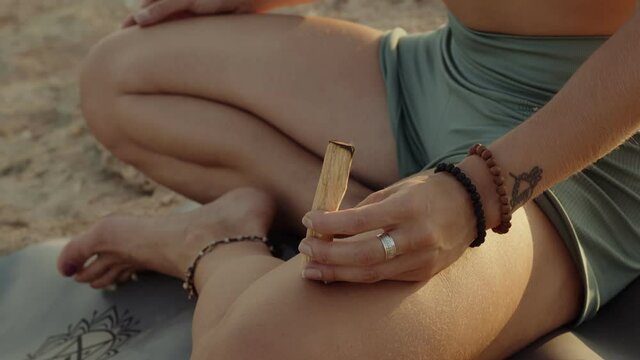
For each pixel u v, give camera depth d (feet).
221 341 3.24
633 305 3.81
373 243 3.17
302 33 4.36
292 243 4.33
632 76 3.19
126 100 4.43
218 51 4.33
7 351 4.28
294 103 4.24
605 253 3.72
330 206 3.21
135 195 5.95
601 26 3.68
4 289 4.63
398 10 7.45
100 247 4.34
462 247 3.30
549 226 3.60
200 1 4.50
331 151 3.19
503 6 3.76
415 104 4.19
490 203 3.29
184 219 4.20
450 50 4.12
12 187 6.13
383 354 3.23
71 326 4.34
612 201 3.73
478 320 3.38
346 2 7.72
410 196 3.17
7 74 7.55
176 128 4.35
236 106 4.34
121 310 4.35
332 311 3.23
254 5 4.57
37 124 6.81
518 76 3.82
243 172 4.33
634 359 3.61
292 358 3.18
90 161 6.32
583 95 3.25
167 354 3.97
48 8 8.71
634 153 3.77
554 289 3.62
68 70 7.53
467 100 3.93
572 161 3.29
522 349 3.67
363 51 4.34
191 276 4.10
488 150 3.31
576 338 3.70
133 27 4.54
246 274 3.61
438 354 3.31
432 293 3.31
